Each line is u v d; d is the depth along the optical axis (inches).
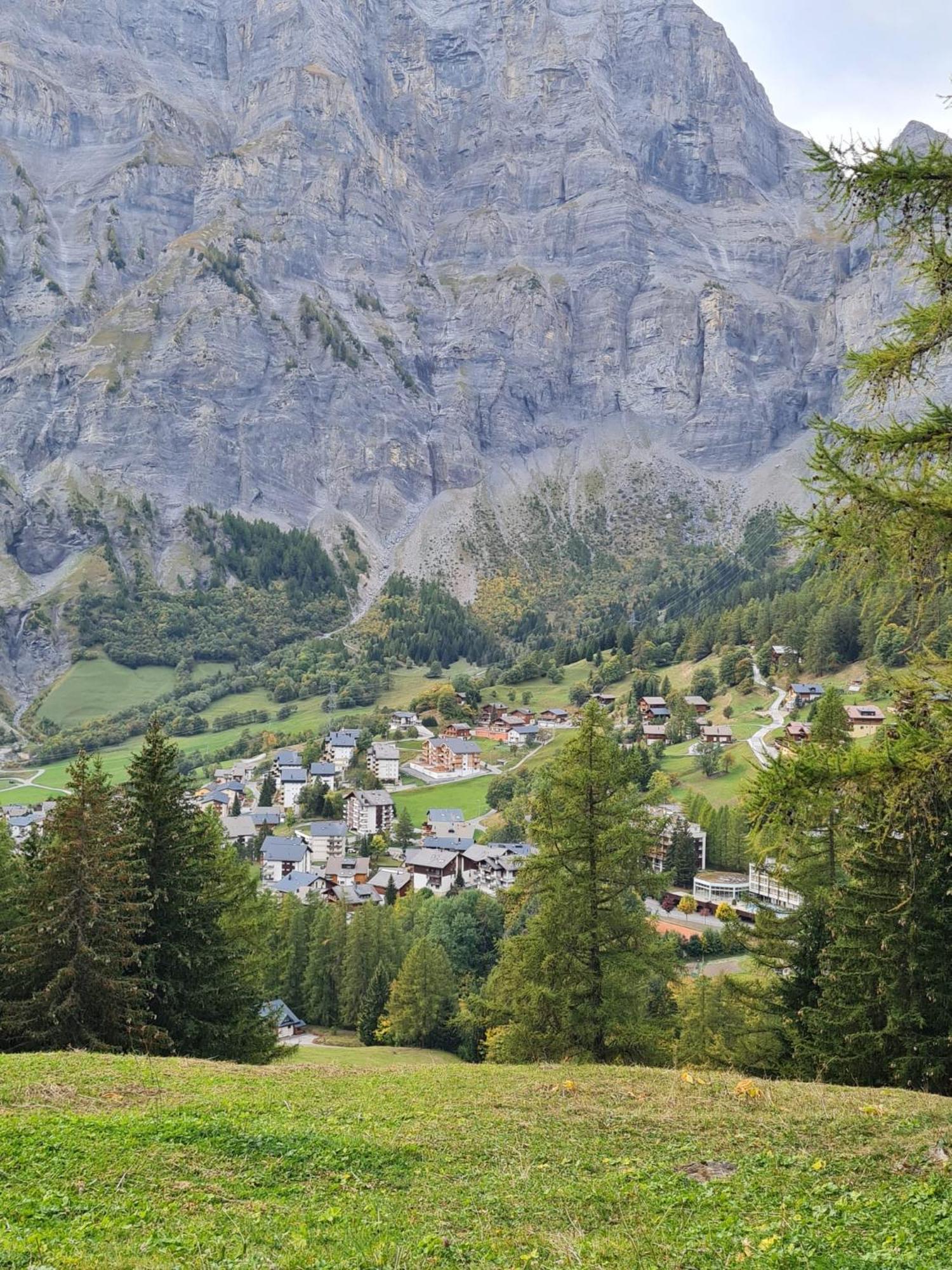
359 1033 3341.5
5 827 1961.1
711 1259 493.4
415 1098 870.4
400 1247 509.0
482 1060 2974.9
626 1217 569.6
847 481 605.9
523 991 1323.8
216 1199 588.7
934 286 614.9
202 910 1396.4
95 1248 498.3
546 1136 735.1
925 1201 557.0
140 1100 836.6
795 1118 764.6
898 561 617.9
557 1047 1317.7
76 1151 658.8
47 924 1238.3
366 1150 686.5
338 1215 565.6
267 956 1868.8
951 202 593.6
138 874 1310.3
